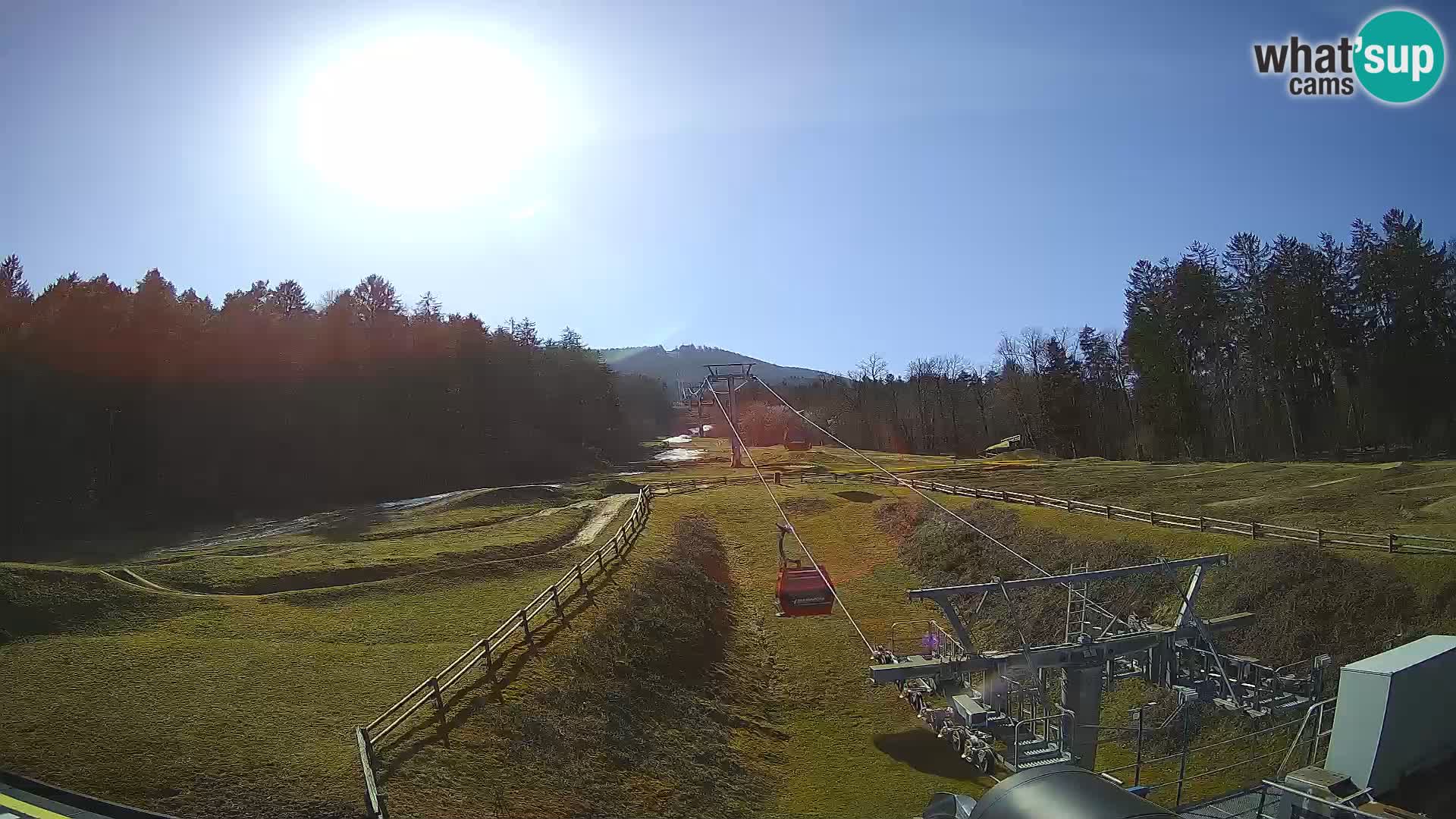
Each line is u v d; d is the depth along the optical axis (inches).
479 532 2191.2
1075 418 4975.4
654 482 3253.0
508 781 894.4
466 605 1457.9
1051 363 5004.9
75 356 2775.6
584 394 5265.8
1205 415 4441.4
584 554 1861.5
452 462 3828.7
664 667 1349.7
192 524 2701.8
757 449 5388.8
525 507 2719.0
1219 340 4227.4
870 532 2399.1
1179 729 1220.5
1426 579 1269.7
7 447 2576.3
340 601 1462.8
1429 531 1540.4
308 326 3683.6
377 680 1088.2
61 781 773.9
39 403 2659.9
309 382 3531.0
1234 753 1142.3
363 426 3634.4
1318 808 464.1
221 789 785.6
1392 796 498.6
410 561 1768.0
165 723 911.7
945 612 1082.1
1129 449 4953.3
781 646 1654.8
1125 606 1561.3
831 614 1817.2
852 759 1217.4
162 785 781.9
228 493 3056.1
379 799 753.6
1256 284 4074.8
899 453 5590.6
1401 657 535.8
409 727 944.9
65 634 1225.4
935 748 1250.0
